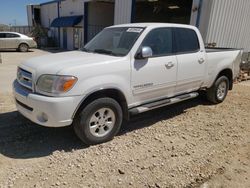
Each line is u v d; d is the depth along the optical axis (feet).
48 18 101.76
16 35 70.08
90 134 13.67
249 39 43.62
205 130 17.13
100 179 11.26
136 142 14.80
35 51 74.43
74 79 12.53
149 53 14.73
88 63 13.29
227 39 39.14
